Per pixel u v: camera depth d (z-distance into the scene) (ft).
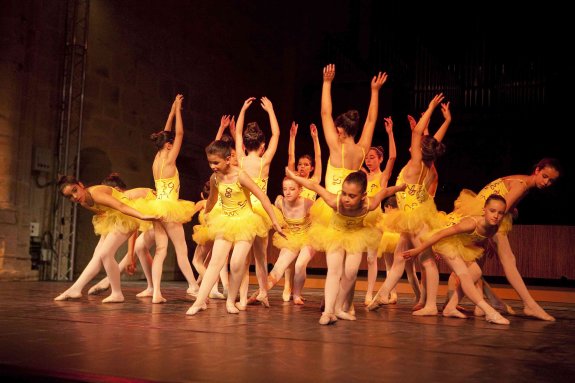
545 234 26.73
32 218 28.22
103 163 31.63
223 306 15.71
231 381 6.85
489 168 40.42
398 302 19.52
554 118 39.24
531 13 41.65
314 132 18.53
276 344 9.48
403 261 16.06
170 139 17.46
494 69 41.47
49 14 29.09
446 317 14.55
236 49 41.37
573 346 10.05
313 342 9.80
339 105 44.52
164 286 25.66
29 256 27.58
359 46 44.98
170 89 35.68
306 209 17.16
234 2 41.14
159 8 34.94
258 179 16.62
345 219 13.04
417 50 43.37
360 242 13.00
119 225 16.01
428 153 15.70
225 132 40.16
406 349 9.33
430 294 15.10
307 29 46.24
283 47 46.26
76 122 29.76
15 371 7.29
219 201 15.46
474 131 40.88
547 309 18.80
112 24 31.81
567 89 39.32
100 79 31.14
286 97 45.52
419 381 7.07
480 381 7.14
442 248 14.32
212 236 14.60
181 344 9.27
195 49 37.65
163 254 16.85
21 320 11.89
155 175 17.46
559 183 38.52
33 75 28.14
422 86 42.98
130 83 32.96
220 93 39.75
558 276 26.37
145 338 9.80
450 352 9.14
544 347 9.88
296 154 44.83
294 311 14.99
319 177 18.40
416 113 42.68
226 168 14.12
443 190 40.73
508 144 40.22
